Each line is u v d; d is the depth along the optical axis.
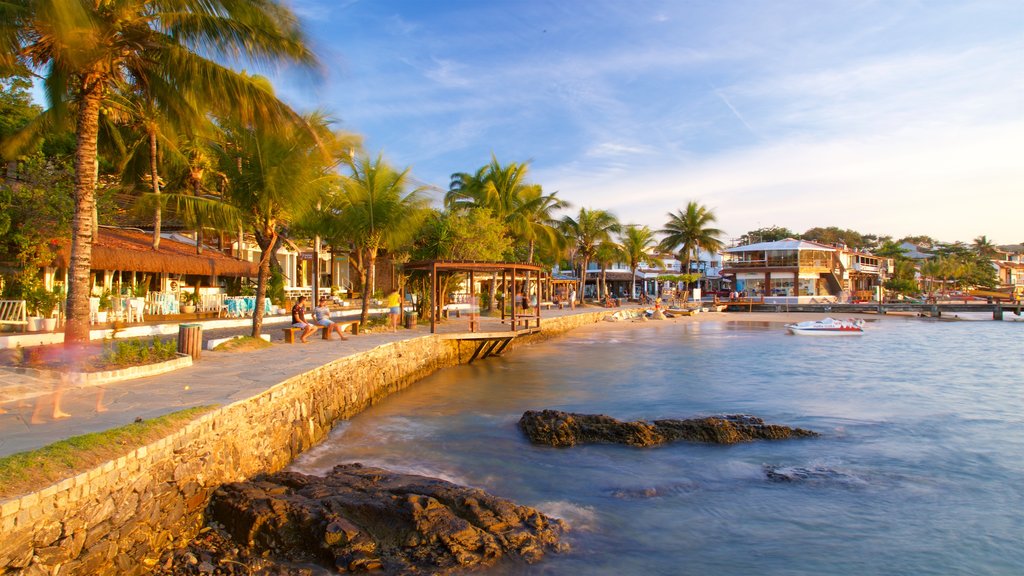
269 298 30.20
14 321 15.44
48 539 5.22
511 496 9.66
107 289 20.22
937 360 27.27
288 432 10.86
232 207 17.41
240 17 12.68
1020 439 13.18
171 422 7.45
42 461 5.63
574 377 21.75
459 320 33.62
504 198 43.31
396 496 8.23
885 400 17.55
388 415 15.21
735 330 44.44
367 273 24.64
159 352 12.54
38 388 9.78
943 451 12.29
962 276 107.88
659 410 15.94
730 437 12.88
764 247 74.00
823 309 67.12
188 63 12.41
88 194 12.06
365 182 23.55
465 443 12.61
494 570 7.13
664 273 91.00
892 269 102.81
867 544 8.17
